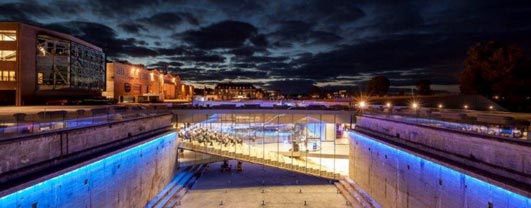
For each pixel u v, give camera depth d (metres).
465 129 23.17
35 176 16.83
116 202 24.84
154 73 103.62
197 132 45.12
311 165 43.66
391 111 41.88
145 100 81.25
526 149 16.73
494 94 61.56
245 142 45.56
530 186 16.08
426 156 23.42
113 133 26.31
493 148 18.94
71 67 61.22
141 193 29.83
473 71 62.25
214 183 41.91
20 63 52.75
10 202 15.12
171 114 42.91
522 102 58.28
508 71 57.47
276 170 48.84
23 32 53.22
